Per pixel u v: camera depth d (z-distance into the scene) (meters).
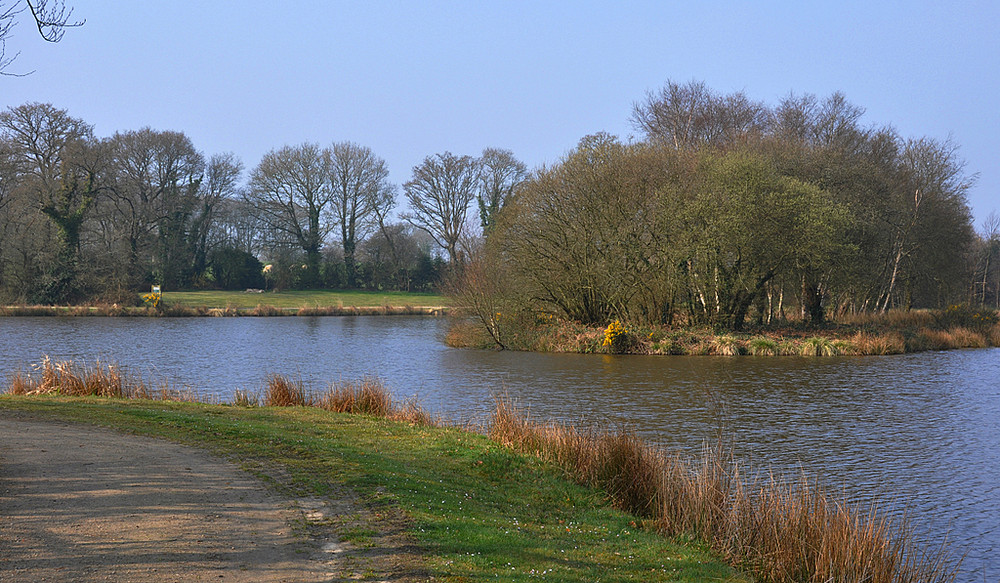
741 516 9.18
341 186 70.19
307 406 16.80
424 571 6.30
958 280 46.97
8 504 7.39
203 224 67.19
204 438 11.41
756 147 38.38
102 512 7.32
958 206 44.72
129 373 24.17
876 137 43.50
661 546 8.41
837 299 46.41
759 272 34.47
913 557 9.06
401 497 8.63
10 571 5.73
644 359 30.41
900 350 33.16
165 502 7.79
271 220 68.75
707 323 35.38
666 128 46.31
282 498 8.29
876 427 17.23
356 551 6.74
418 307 60.56
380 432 13.37
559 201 34.50
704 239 31.52
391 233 75.06
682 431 16.61
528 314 35.62
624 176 33.31
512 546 7.36
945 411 19.23
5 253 50.53
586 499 10.23
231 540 6.78
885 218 40.25
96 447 10.24
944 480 13.03
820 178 37.22
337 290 72.88
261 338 38.81
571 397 21.02
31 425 11.72
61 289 51.38
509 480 10.70
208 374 24.92
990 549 9.95
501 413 14.48
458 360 29.92
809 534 8.63
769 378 24.94
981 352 33.69
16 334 37.00
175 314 53.06
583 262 34.38
